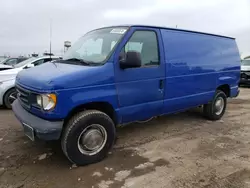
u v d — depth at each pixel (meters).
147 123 5.50
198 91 5.05
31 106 3.18
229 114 6.68
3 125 5.07
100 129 3.47
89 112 3.32
